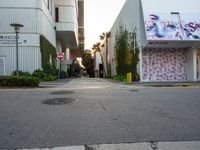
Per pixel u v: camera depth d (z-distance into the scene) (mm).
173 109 7449
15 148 4086
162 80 21688
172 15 20438
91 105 8180
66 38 39750
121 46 28781
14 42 21625
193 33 19734
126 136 4691
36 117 6406
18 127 5410
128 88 14180
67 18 33562
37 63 21859
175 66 22031
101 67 56656
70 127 5387
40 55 22344
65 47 52438
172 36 19422
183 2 20750
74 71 56656
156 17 20109
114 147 4117
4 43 21531
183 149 4016
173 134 4812
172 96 10312
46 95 10656
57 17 33500
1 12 21703
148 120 6016
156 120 6016
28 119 6180
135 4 22625
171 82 19141
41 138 4605
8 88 13758
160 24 19828
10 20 21750
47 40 25094
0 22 21641
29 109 7508
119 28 30828
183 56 22188
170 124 5613
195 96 10297
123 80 24422
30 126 5492
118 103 8570
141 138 4566
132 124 5625
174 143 4293
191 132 4949
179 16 20438
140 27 21312
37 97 10031
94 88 14125
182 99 9477
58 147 4125
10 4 21828
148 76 21594
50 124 5664
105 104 8367
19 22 21844
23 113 6918
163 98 9742
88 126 5461
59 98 9695
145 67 21562
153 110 7297
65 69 41250
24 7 21969
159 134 4812
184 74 22172
